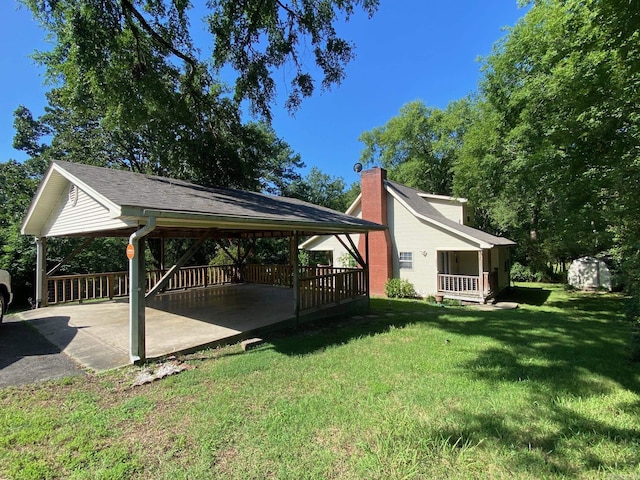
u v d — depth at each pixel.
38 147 18.30
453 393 3.66
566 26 7.29
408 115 28.61
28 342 5.59
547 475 2.29
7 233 10.94
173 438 2.75
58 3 6.04
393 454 2.50
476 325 7.52
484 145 13.70
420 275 13.75
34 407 3.29
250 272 13.78
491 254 15.10
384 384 3.90
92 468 2.36
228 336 5.79
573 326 7.43
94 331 6.21
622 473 2.29
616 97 6.09
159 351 5.01
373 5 7.36
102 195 4.68
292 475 2.29
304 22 7.64
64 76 7.65
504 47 12.10
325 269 10.92
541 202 12.73
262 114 9.00
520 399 3.51
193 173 14.70
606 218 7.87
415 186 28.83
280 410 3.24
